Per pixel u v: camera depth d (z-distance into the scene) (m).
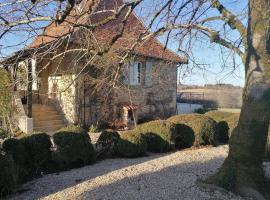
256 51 5.68
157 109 18.97
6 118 15.00
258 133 5.80
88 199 5.87
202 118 11.52
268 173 6.88
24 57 5.55
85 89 15.27
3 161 6.63
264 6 5.61
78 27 5.25
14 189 6.79
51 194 6.61
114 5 5.95
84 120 15.85
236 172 5.88
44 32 5.05
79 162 9.21
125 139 9.92
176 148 11.31
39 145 8.34
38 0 4.29
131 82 17.53
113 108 16.86
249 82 5.80
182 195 5.61
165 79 19.11
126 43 6.86
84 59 7.16
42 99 17.34
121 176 7.21
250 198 5.59
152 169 7.63
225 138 12.32
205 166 7.68
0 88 7.20
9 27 4.32
